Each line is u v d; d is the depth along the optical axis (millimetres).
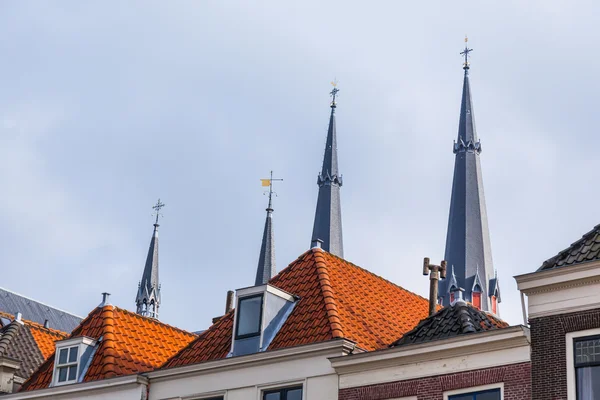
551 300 43094
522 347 43500
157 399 55875
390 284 62375
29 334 72312
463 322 48062
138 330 63000
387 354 47500
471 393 44531
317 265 58000
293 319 54781
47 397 59531
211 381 54188
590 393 40781
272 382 51719
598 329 41406
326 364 50188
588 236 44281
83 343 60156
